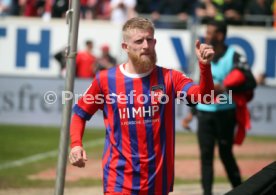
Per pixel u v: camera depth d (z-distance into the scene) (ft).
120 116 42.45
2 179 88.89
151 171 42.14
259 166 100.22
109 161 42.91
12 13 173.58
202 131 72.08
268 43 148.97
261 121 134.51
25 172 94.48
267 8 157.48
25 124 142.31
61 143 43.52
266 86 133.90
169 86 42.55
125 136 42.39
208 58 39.52
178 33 150.00
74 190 82.28
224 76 72.54
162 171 42.24
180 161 103.76
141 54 41.32
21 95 142.61
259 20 155.22
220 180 91.25
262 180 39.75
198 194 80.79
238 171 73.97
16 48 155.84
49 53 155.02
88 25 154.61
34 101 142.41
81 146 43.06
